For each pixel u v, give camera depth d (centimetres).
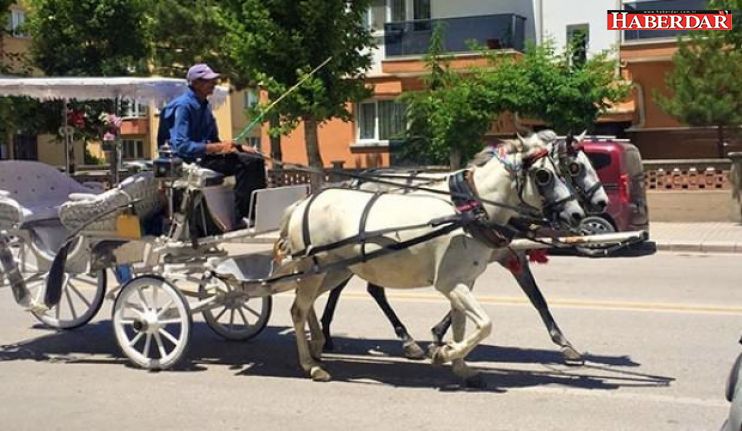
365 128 2933
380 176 818
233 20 2106
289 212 823
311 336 866
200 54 2636
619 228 1677
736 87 2047
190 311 830
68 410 728
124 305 850
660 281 1335
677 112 2109
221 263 837
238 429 668
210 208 836
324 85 2120
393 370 837
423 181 795
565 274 1425
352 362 868
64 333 1032
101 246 898
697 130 2547
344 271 823
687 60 2100
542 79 2234
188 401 745
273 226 848
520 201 738
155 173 832
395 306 1136
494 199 741
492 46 2703
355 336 976
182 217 847
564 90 2198
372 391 764
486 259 748
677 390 740
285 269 821
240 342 962
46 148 3700
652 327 975
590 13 2686
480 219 729
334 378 812
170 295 830
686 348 878
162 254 863
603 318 1028
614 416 675
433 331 877
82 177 2028
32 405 745
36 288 1005
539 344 913
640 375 788
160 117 881
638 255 1708
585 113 2255
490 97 2252
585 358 850
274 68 2114
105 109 2388
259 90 2505
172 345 938
